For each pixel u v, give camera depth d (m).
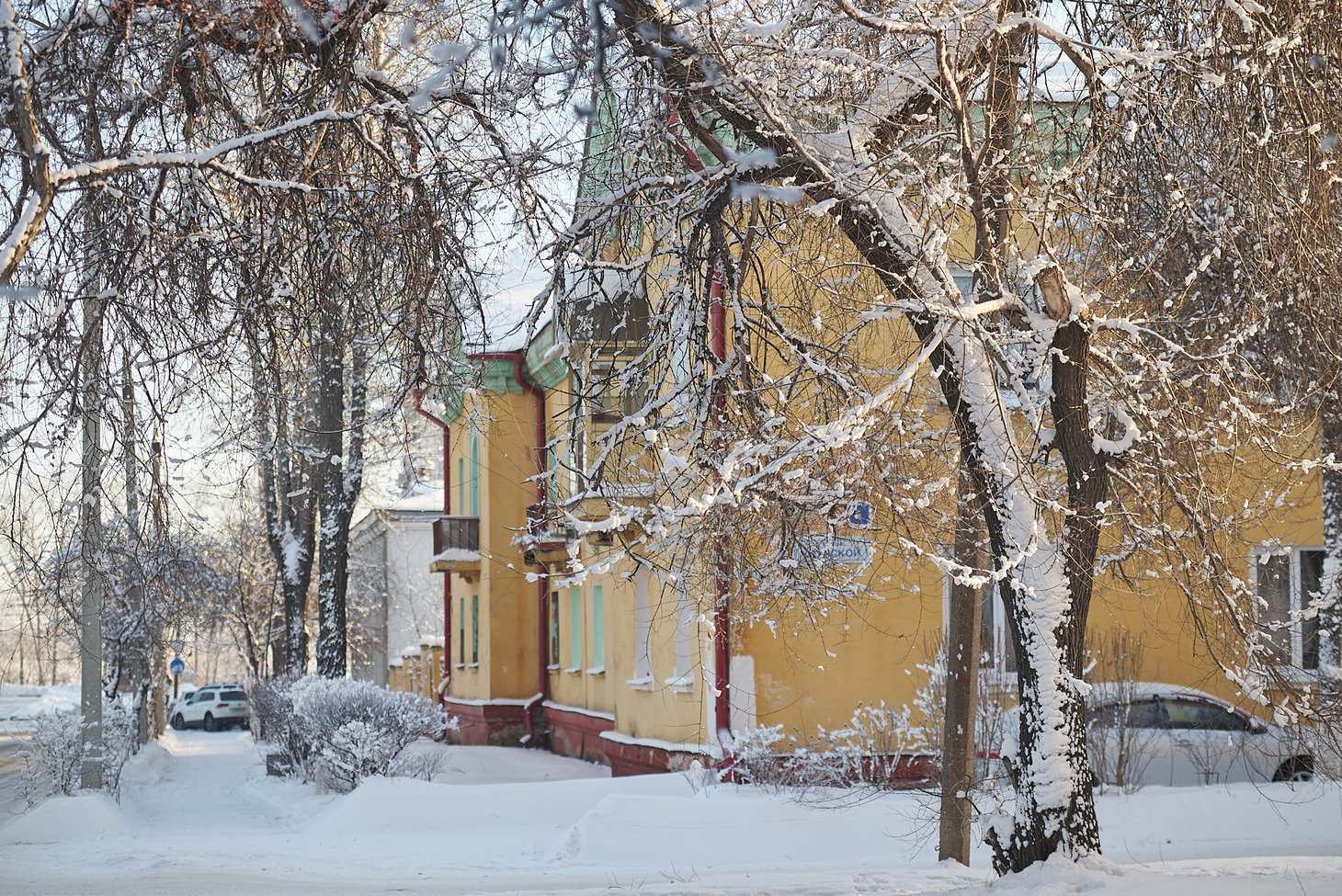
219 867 13.98
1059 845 9.14
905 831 13.99
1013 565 8.16
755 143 9.44
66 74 8.18
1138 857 12.95
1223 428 9.91
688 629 18.80
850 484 9.17
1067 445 9.47
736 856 13.68
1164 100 9.77
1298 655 15.67
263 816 21.89
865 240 9.37
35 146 6.15
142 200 8.76
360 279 9.34
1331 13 9.54
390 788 17.67
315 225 9.23
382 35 9.26
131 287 8.62
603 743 24.75
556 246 9.80
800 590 10.48
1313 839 13.92
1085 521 9.34
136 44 8.29
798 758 15.82
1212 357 9.36
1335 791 14.63
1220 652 10.80
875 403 7.75
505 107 9.05
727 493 7.67
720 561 10.14
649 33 7.98
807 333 10.87
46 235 8.58
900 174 8.96
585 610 26.78
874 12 8.95
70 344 8.62
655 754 20.41
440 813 17.36
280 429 10.45
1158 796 14.59
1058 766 9.20
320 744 22.92
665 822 14.09
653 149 10.27
